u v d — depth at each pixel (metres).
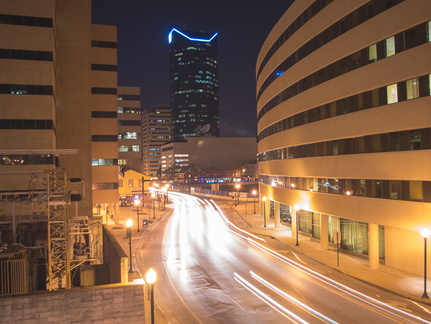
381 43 25.20
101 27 56.72
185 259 29.75
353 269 25.95
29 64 40.03
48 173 23.95
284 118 40.78
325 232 32.88
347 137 28.91
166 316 17.73
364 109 26.89
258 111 58.34
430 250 23.42
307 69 34.66
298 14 36.38
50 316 13.81
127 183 91.06
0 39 39.41
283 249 33.66
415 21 22.44
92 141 55.66
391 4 24.25
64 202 23.59
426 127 22.08
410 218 23.20
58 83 48.78
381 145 25.52
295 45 37.28
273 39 44.69
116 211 55.34
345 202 29.34
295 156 38.19
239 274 25.03
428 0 21.64
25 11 40.16
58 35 48.81
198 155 192.38
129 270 26.25
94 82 56.12
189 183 158.38
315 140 33.50
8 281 17.77
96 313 14.23
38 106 40.03
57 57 48.81
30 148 39.69
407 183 23.53
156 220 56.97
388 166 24.80
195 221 55.03
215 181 170.88
